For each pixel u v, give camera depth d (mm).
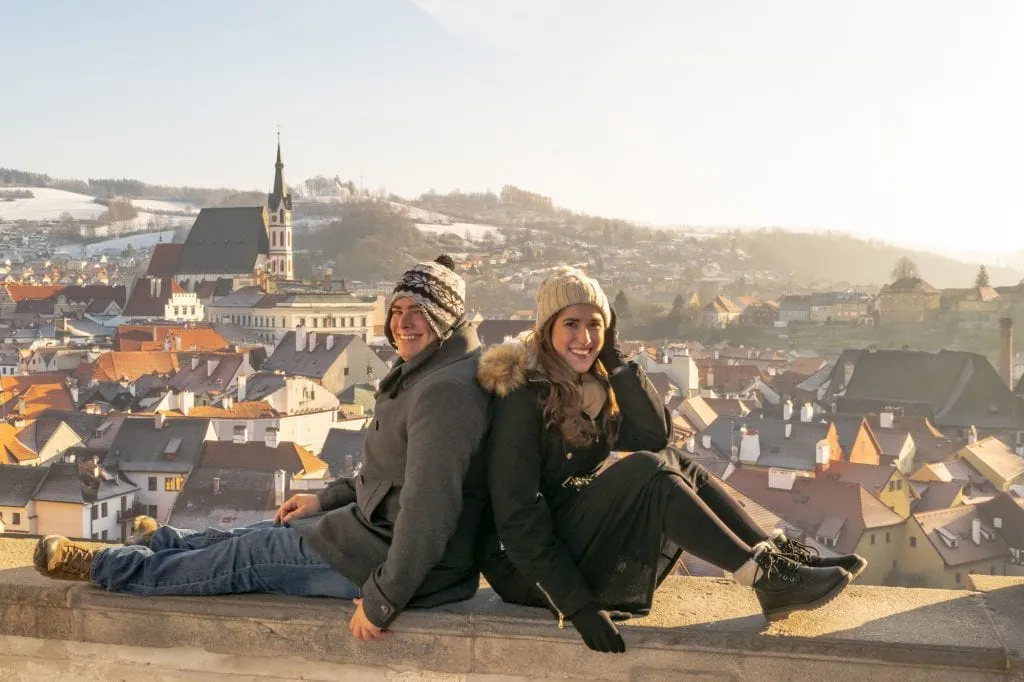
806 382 124000
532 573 4723
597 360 5094
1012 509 54062
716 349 179750
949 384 107562
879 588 5383
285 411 82438
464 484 4930
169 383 102938
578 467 4969
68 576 5438
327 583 5137
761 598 4777
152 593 5293
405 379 4980
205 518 53812
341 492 5770
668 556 5004
